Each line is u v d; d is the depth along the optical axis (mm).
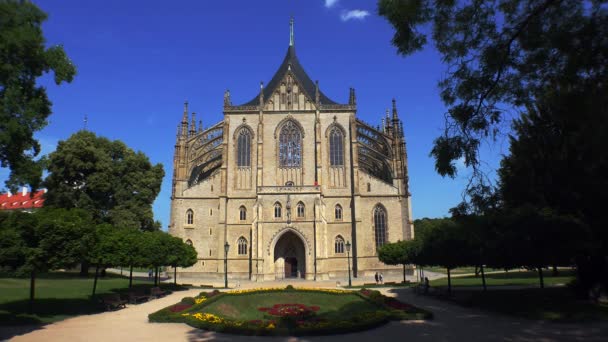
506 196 39500
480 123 19359
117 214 80125
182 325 30422
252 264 84625
